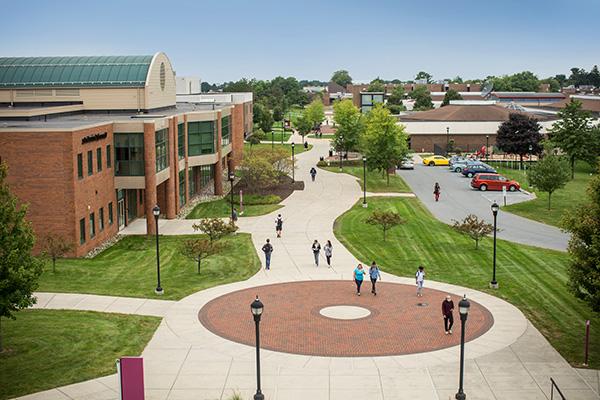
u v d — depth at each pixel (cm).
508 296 3481
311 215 5750
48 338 2791
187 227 5388
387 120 7525
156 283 3716
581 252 2659
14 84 6525
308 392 2350
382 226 5106
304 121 13750
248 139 12988
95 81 6500
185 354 2691
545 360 2617
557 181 6131
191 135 6531
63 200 4228
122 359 2136
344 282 3762
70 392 2308
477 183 7300
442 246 4625
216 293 3534
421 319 3119
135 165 5106
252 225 5366
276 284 3722
